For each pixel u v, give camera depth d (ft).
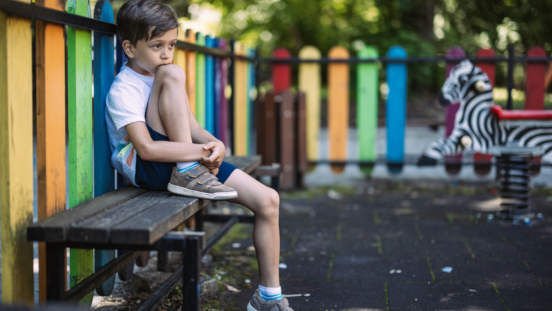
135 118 6.86
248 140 18.63
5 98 5.64
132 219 5.75
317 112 19.44
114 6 26.84
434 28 51.13
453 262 10.71
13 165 5.77
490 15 51.13
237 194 7.23
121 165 7.41
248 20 51.60
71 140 7.12
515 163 13.87
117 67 8.38
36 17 5.97
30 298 6.25
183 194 6.95
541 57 17.65
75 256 7.16
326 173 21.31
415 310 8.35
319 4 52.75
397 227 13.50
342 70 19.06
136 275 9.38
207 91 13.55
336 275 10.08
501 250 11.46
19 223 5.93
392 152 19.08
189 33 11.35
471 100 15.92
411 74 46.96
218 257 11.09
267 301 7.28
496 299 8.75
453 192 17.54
